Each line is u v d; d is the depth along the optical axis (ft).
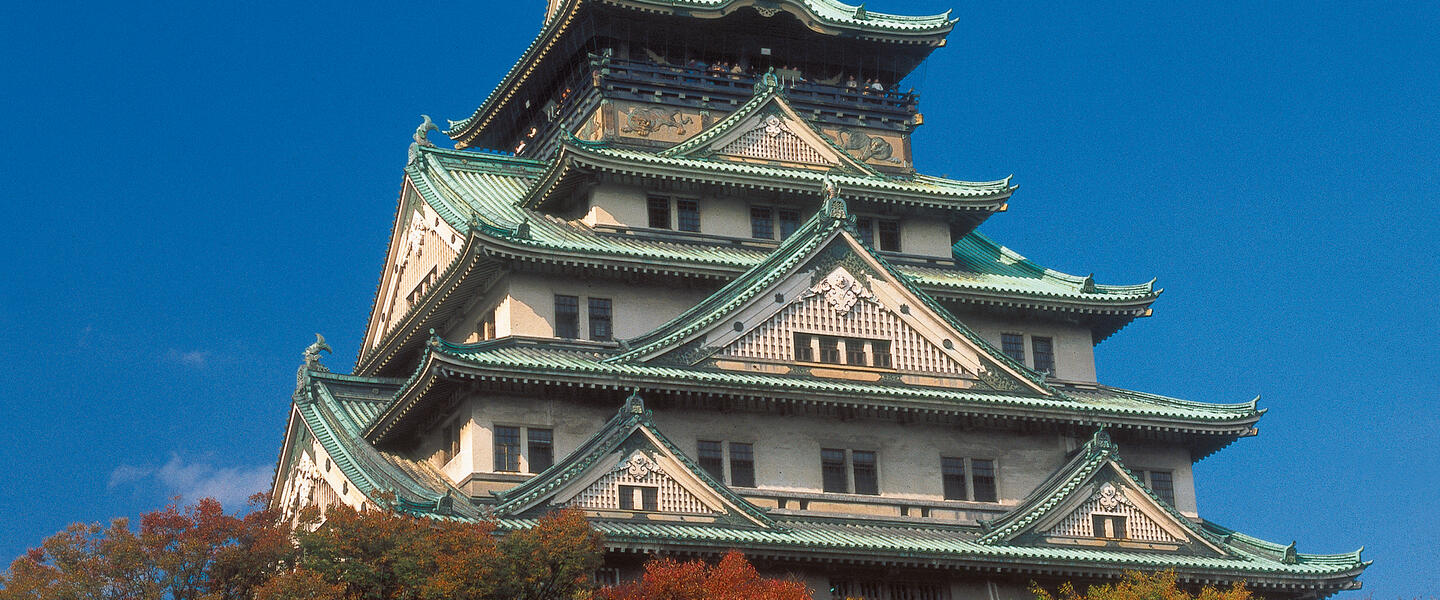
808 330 213.05
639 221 231.91
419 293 244.22
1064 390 233.76
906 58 269.64
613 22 254.06
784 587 165.99
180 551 170.40
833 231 216.54
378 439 217.36
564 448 203.82
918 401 212.43
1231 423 225.35
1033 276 246.47
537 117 275.39
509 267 217.36
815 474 212.23
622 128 246.47
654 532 187.83
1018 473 220.23
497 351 206.49
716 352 209.15
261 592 162.91
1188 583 208.85
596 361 207.82
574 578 165.78
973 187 245.86
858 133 257.34
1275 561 215.31
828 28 261.44
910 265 240.94
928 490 215.92
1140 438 226.99
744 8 255.70
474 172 250.37
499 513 185.26
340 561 168.25
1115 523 211.00
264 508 197.77
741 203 237.66
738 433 210.79
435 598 161.07
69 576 167.02
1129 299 237.86
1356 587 215.10
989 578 204.33
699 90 252.21
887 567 199.11
